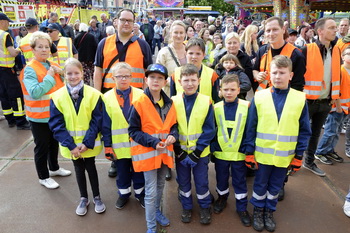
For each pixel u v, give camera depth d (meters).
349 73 3.54
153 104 2.42
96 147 2.79
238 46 3.36
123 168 2.84
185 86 2.50
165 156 2.50
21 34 8.04
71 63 2.62
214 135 2.61
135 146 2.46
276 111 2.47
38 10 13.01
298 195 3.15
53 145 3.34
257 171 2.60
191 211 2.87
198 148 2.50
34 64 2.97
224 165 2.75
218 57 3.93
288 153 2.46
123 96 2.84
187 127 2.54
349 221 2.74
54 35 5.19
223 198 2.90
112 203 3.02
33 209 2.90
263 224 2.62
